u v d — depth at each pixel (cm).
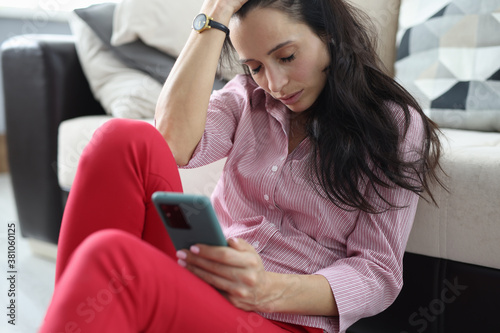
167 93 99
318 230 93
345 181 91
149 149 80
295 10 86
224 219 102
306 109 96
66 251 81
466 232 104
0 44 321
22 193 208
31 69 197
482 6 147
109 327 60
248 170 98
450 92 146
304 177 94
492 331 103
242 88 105
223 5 99
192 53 99
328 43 90
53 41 199
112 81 192
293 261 92
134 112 182
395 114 93
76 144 184
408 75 156
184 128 97
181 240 74
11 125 206
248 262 73
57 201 200
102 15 193
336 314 85
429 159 96
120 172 79
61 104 198
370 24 103
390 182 90
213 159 102
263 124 102
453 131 139
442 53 150
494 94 139
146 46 189
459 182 104
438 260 109
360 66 92
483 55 143
